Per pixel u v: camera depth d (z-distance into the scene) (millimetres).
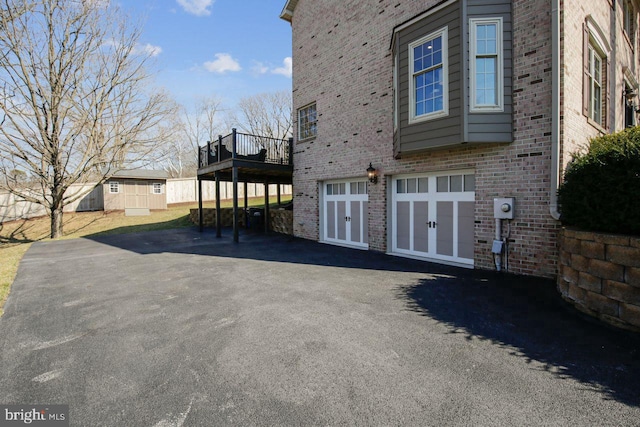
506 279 5816
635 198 3609
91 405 2445
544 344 3309
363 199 9609
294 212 12445
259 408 2377
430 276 6207
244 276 6449
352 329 3779
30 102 14016
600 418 2207
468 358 3057
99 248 10766
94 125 15250
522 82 5914
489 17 6055
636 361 2934
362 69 9250
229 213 17672
